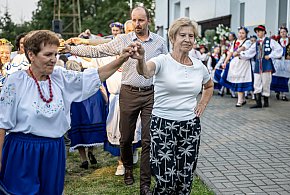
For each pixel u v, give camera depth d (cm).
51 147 282
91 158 573
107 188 476
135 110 448
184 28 338
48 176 283
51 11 4234
